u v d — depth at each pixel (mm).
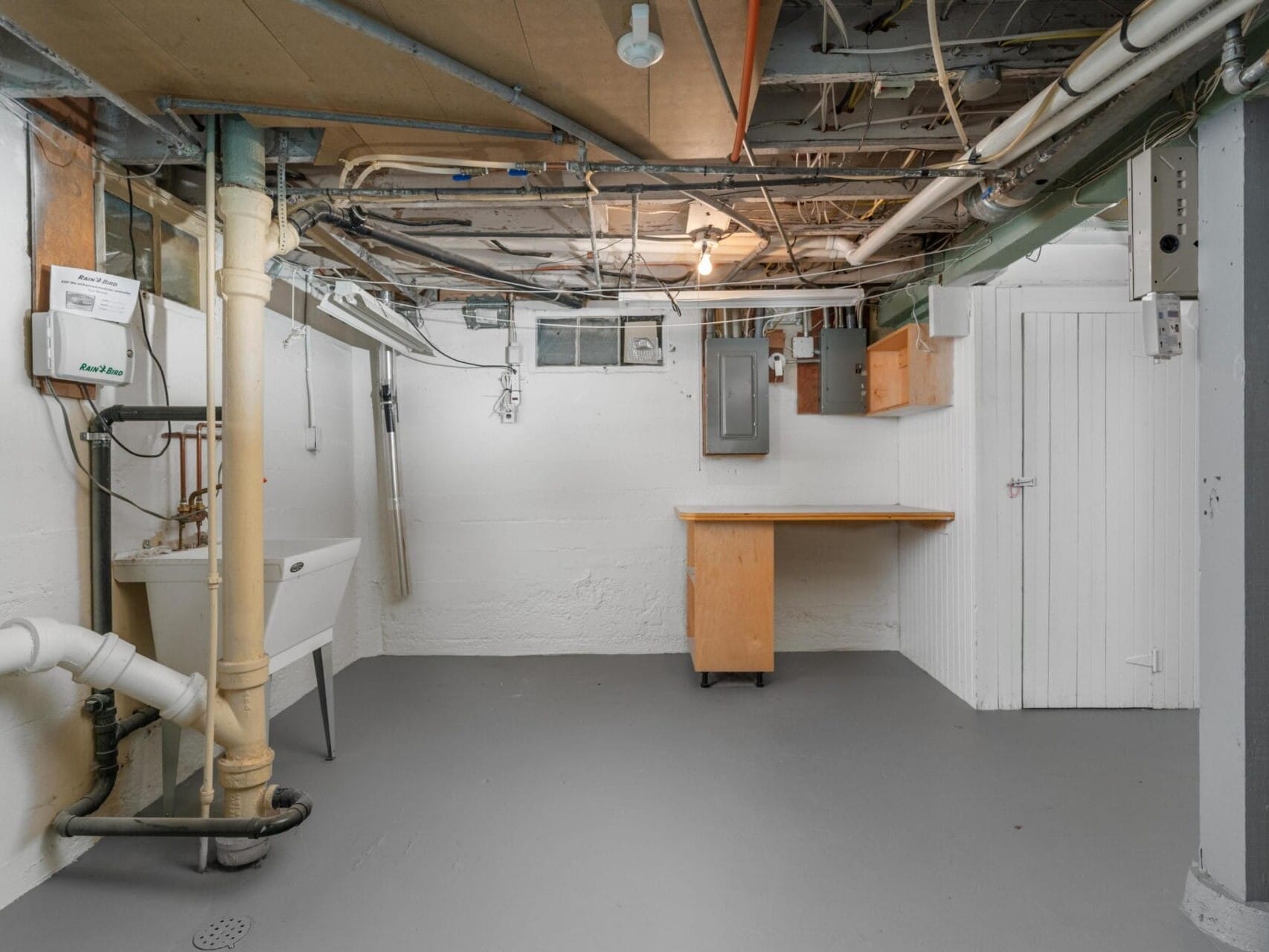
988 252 2545
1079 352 2896
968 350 2939
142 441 2119
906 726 2725
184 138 1787
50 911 1589
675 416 3846
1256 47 1362
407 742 2584
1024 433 2896
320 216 2170
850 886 1690
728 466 3844
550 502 3840
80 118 1834
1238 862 1508
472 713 2889
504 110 1686
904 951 1470
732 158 1817
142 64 1471
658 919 1571
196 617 1932
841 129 1999
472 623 3812
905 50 1616
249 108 1650
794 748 2512
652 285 3613
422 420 3814
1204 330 1576
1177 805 2082
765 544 3174
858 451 3850
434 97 1618
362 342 3746
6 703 1606
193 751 2326
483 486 3828
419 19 1329
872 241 2666
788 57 1660
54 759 1739
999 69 1657
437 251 2861
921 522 3467
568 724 2766
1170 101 1638
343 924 1555
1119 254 2980
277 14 1304
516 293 3559
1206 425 1578
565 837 1914
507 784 2234
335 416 3471
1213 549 1569
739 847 1861
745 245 3041
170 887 1684
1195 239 1591
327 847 1861
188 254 2385
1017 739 2584
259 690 1810
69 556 1817
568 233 2805
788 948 1481
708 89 1599
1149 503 2898
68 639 1573
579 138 1784
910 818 2010
